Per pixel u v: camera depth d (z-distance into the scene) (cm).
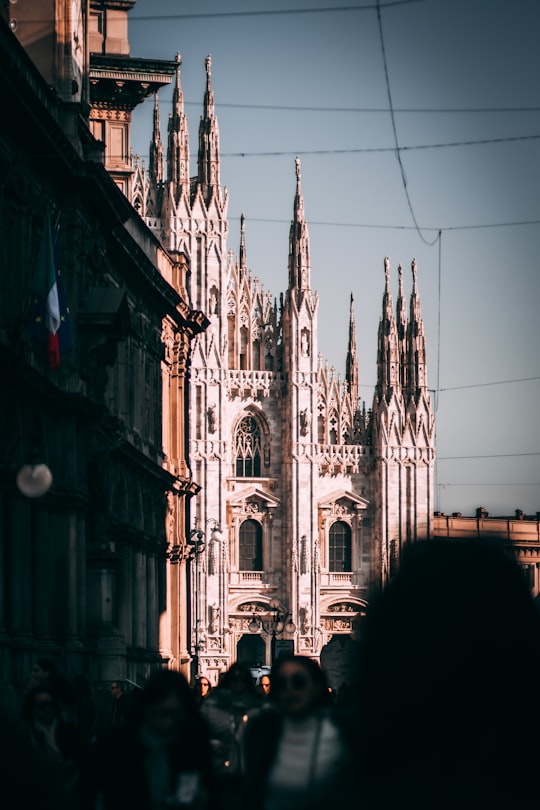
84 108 11806
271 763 2012
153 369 15288
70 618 10350
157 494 15212
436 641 951
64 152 10169
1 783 914
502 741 936
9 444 9094
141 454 13538
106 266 12169
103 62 18612
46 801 920
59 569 10369
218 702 4653
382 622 967
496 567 970
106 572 11319
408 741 941
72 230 10738
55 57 11188
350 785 958
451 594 960
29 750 937
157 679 2891
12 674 9012
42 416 9875
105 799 2866
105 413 11412
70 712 4309
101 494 11231
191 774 2850
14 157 9356
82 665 10450
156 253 15812
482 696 941
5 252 9262
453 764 936
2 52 8331
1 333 8881
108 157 19075
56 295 9275
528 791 927
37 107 9225
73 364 10638
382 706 950
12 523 9206
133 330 13625
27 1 11219
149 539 14250
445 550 983
